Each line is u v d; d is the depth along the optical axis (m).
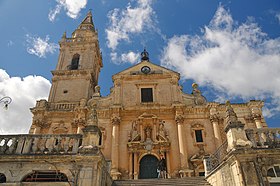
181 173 23.22
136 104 28.30
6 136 12.69
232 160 12.12
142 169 24.69
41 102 29.45
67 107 29.39
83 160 11.63
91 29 40.16
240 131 12.48
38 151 12.37
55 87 31.70
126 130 26.77
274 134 12.76
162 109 27.59
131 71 30.91
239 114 27.34
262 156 11.82
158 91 29.23
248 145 11.98
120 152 25.39
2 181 12.09
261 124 26.09
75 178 11.27
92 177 11.26
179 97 28.84
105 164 13.59
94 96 29.75
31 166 11.74
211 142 25.66
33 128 27.16
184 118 27.22
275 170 11.88
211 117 26.73
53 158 11.78
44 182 11.55
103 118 27.48
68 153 12.02
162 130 26.30
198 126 26.58
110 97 29.50
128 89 29.56
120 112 27.58
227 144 13.71
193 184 16.08
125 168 24.42
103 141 25.95
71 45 36.03
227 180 12.78
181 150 24.50
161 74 30.22
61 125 27.38
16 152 12.21
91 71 32.69
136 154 24.88
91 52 35.28
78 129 26.33
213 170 15.05
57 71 32.75
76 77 32.47
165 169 22.83
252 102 27.59
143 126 26.67
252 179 11.27
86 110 27.69
